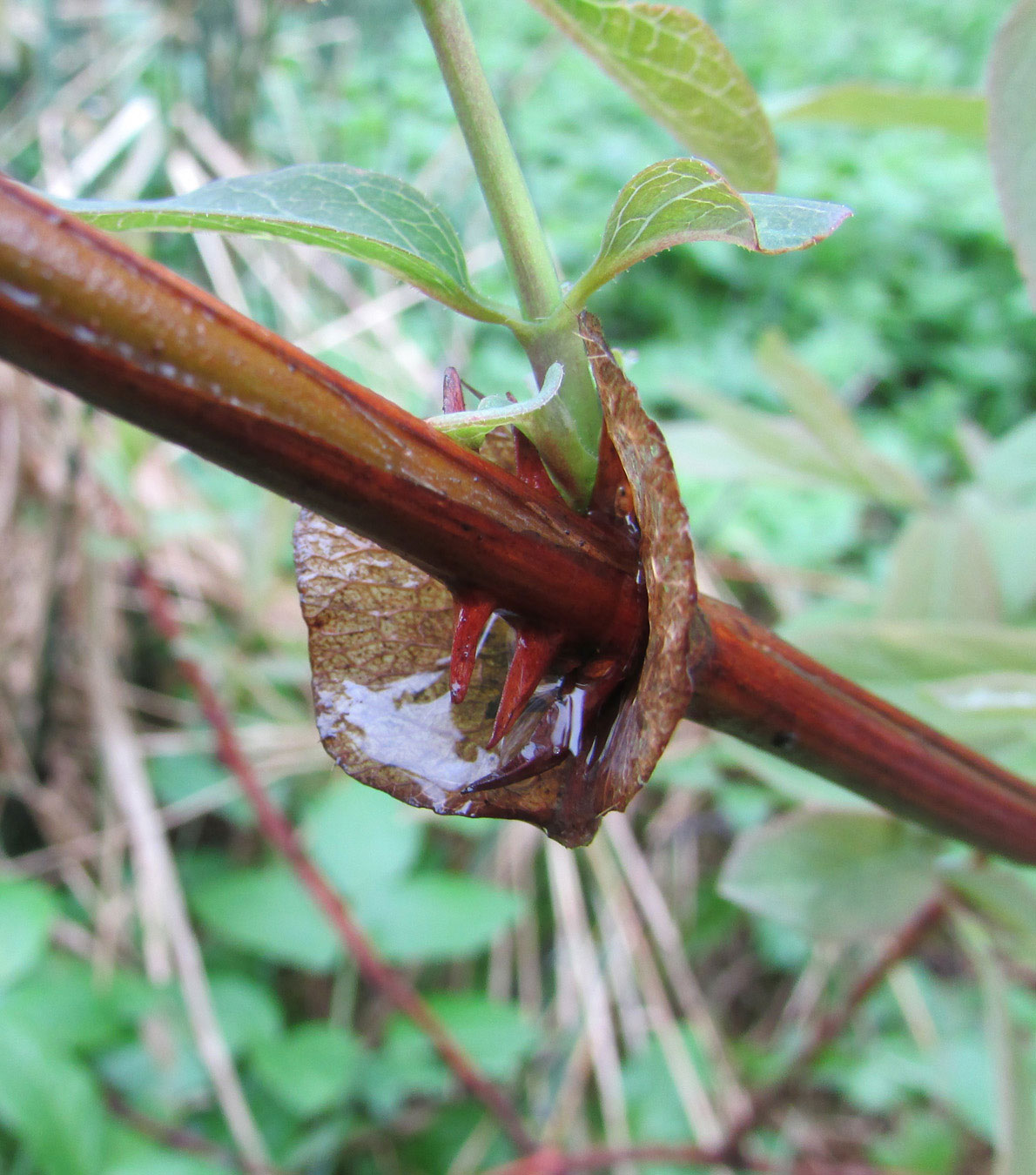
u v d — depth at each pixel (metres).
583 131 0.93
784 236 0.08
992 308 0.93
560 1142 0.37
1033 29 0.12
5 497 0.40
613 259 0.09
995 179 0.12
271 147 0.60
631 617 0.09
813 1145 0.42
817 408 0.26
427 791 0.09
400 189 0.10
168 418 0.07
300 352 0.07
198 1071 0.33
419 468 0.08
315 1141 0.33
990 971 0.21
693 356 0.81
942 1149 0.40
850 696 0.10
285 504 0.38
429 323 0.61
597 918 0.45
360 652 0.10
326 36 0.65
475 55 0.10
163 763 0.41
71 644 0.41
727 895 0.22
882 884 0.21
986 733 0.18
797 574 0.52
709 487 0.58
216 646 0.42
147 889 0.37
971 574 0.24
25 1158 0.30
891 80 1.20
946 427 0.82
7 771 0.40
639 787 0.08
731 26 1.20
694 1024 0.41
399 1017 0.35
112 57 0.54
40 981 0.32
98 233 0.07
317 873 0.32
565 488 0.09
